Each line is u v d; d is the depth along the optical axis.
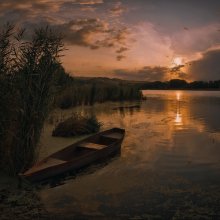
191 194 10.14
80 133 18.97
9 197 9.48
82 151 13.82
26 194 9.73
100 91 42.75
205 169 12.87
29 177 9.92
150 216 8.59
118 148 15.43
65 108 31.31
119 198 9.75
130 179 11.52
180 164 13.55
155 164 13.50
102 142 16.73
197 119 29.30
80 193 10.12
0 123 10.85
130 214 8.68
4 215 8.38
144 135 20.20
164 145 17.31
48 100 11.31
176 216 8.60
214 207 9.18
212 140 18.86
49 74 11.22
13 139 10.93
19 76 10.91
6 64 10.89
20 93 10.87
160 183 11.13
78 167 12.09
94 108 35.25
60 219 8.30
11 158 10.89
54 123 21.78
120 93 47.78
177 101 59.62
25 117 10.88
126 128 22.89
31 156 11.12
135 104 45.69
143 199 9.71
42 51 11.10
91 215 8.58
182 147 16.83
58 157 12.48
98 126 20.70
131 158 14.41
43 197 9.70
